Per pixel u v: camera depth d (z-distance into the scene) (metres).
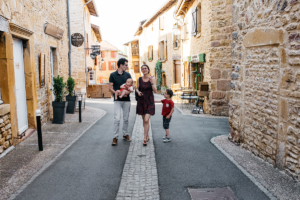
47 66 8.46
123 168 4.26
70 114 10.23
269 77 4.29
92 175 3.97
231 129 6.00
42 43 7.89
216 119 9.27
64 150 5.23
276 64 4.07
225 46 9.98
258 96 4.70
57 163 4.48
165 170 4.18
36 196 3.29
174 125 8.06
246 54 5.20
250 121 5.04
